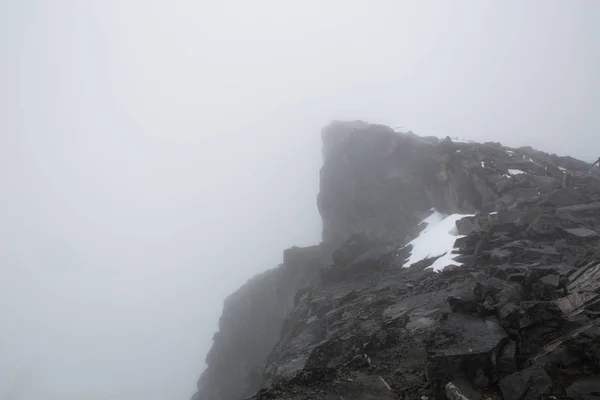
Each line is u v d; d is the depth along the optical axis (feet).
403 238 134.62
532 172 112.57
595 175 117.80
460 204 113.29
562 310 44.32
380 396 41.14
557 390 33.35
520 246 70.44
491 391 35.99
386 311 65.51
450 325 44.75
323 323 78.23
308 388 44.75
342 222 170.30
